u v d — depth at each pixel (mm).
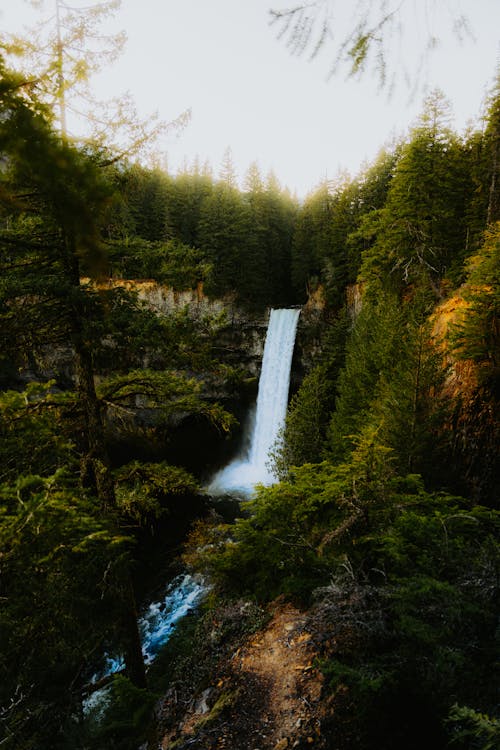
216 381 33438
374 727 4625
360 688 4582
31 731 4816
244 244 35375
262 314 37688
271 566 8406
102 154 6699
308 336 36719
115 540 4418
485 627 4887
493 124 19828
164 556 21391
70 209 1560
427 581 4992
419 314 15625
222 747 5027
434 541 6090
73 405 8000
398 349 17188
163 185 36344
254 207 41094
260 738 5012
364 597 5777
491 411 12750
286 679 5703
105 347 7367
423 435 12664
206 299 33344
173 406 8648
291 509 8594
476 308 13148
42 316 6781
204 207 35906
